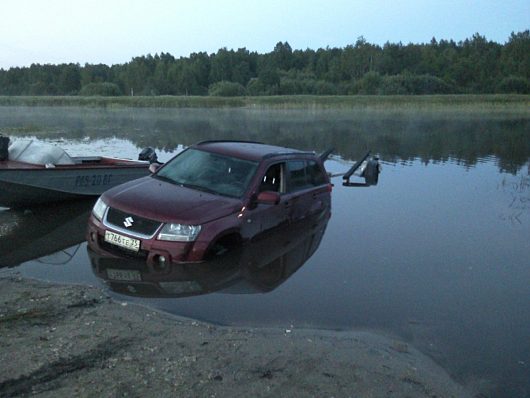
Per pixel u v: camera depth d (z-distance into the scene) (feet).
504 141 82.48
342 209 34.68
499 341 16.96
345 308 18.92
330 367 14.25
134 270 21.15
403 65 329.93
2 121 113.80
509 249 26.73
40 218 29.86
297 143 77.20
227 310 18.19
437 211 34.53
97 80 309.22
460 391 13.79
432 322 18.15
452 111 182.09
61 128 95.14
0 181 28.53
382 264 23.91
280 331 16.61
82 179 32.63
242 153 26.55
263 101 199.31
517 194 40.45
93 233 23.00
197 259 21.63
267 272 22.21
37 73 315.58
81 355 14.01
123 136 82.12
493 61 325.62
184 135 85.87
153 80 305.94
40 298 17.70
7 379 12.62
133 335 15.43
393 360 15.06
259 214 24.94
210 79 320.91
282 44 371.15
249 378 13.42
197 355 14.44
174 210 21.88
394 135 91.50
